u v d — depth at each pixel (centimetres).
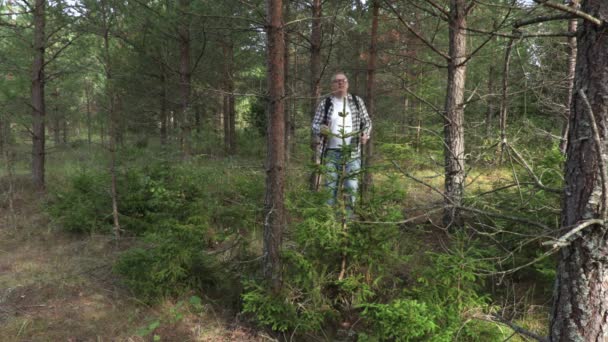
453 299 282
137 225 515
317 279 308
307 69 1058
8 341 294
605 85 156
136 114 1084
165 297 351
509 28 398
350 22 664
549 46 367
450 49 461
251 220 394
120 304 348
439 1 516
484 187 512
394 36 719
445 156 462
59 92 1039
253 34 888
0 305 343
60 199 609
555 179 371
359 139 394
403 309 260
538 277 366
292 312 298
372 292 300
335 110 401
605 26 153
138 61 944
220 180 534
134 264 364
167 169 554
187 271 355
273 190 312
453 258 289
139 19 702
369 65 615
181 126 793
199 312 336
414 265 355
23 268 420
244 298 298
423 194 586
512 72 369
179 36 807
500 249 357
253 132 1331
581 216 166
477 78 663
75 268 421
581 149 165
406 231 415
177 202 449
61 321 322
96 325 318
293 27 637
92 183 574
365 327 304
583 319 170
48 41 733
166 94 1016
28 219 585
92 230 512
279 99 304
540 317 315
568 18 157
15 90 688
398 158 464
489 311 308
